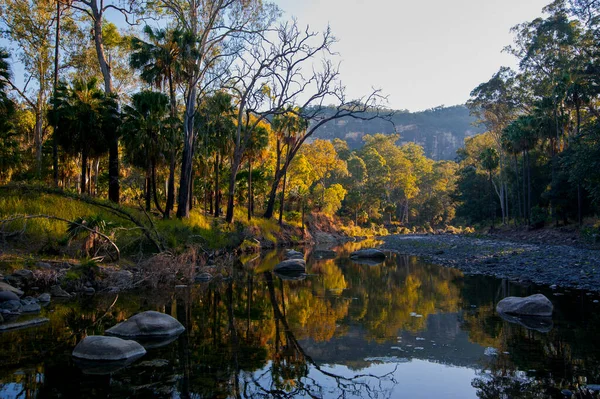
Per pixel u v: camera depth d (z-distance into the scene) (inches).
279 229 1654.8
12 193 719.7
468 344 320.5
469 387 237.0
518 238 1595.7
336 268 871.7
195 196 1593.3
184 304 474.3
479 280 658.2
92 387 231.5
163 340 328.8
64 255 603.8
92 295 517.3
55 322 379.2
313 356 293.7
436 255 1137.4
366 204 3164.4
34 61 1243.8
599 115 1380.4
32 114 1451.8
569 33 1664.6
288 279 693.9
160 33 1025.5
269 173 2000.5
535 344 316.2
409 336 345.7
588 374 251.4
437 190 3853.3
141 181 1307.8
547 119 1615.4
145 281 603.2
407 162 3690.9
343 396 223.9
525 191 1814.7
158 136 991.0
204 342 323.6
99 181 1416.1
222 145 1333.7
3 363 269.4
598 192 1133.1
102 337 293.1
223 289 582.6
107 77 1082.1
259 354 296.2
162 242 737.6
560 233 1428.4
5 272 508.7
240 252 1156.5
